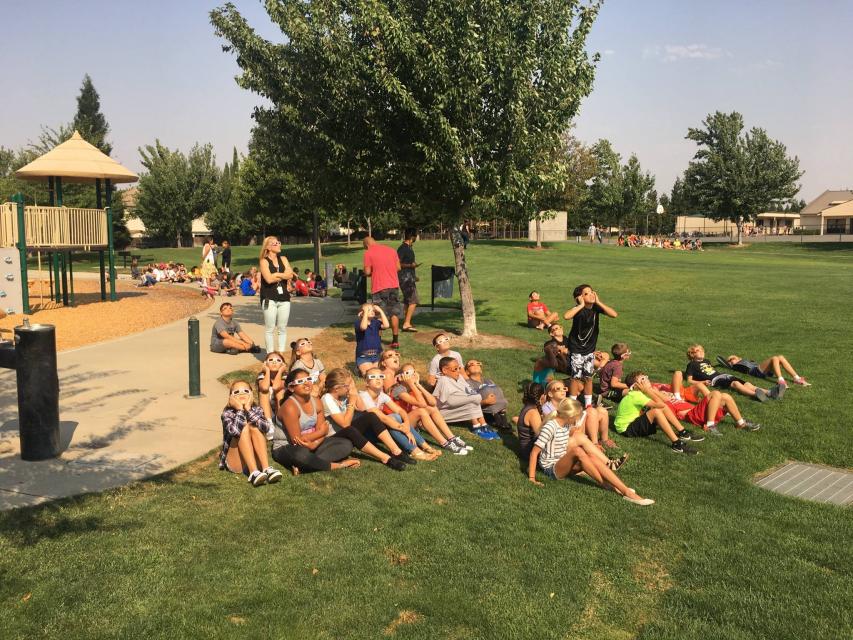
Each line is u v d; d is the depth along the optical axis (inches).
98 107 2556.6
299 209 1569.9
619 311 680.4
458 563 181.0
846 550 196.7
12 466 234.4
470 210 504.4
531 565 181.6
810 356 454.0
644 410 313.3
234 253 1975.9
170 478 230.2
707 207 2405.3
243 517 203.5
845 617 161.0
